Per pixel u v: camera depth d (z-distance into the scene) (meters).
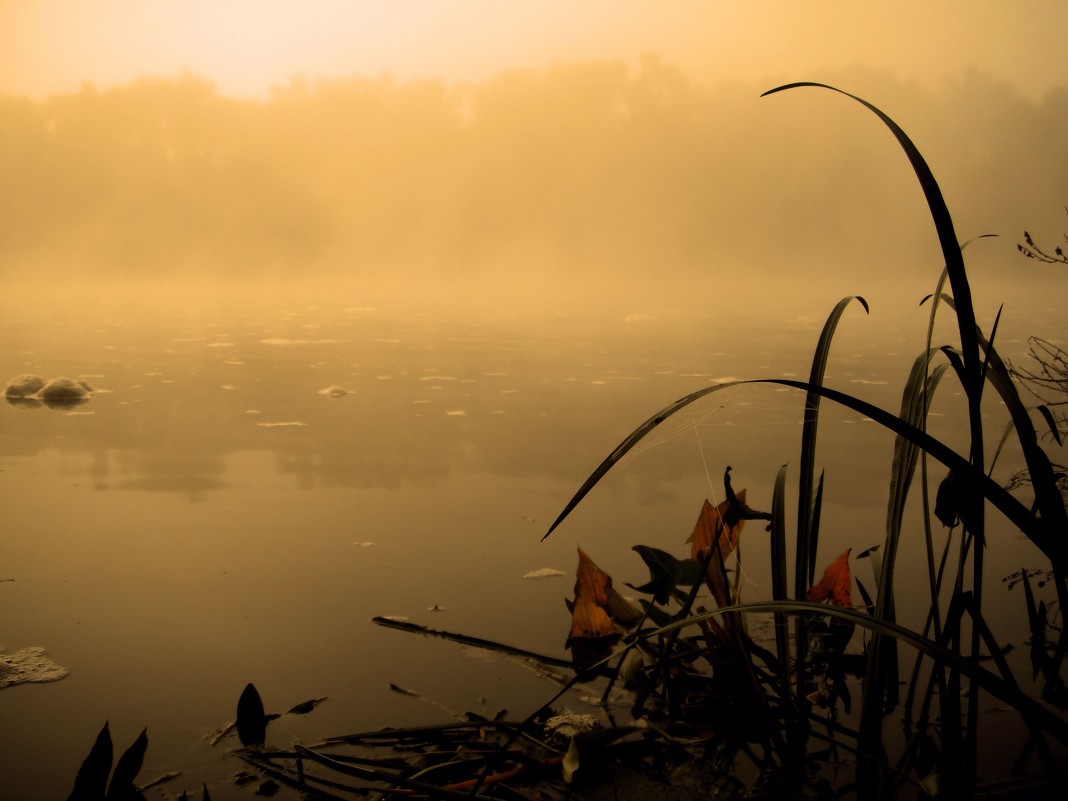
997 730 1.22
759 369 5.55
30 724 1.28
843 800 1.08
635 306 13.04
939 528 2.24
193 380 5.05
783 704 1.17
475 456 3.12
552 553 2.05
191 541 2.15
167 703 1.34
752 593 1.75
